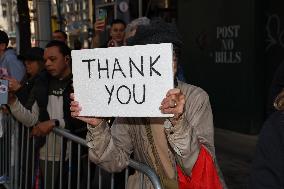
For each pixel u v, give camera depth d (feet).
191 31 30.19
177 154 6.49
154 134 7.32
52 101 11.82
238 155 22.06
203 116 7.00
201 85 29.63
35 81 12.59
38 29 29.22
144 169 7.38
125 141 7.80
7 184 15.53
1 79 11.82
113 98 6.78
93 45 30.25
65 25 42.98
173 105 6.15
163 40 6.93
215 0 27.73
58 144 11.76
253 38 25.36
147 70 6.47
